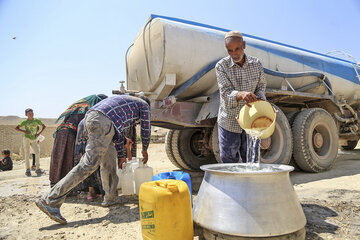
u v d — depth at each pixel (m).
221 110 2.69
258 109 2.11
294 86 5.42
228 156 2.69
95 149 2.62
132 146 3.94
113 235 2.21
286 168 2.04
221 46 4.30
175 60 3.89
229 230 1.69
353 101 6.92
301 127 4.73
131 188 3.63
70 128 3.87
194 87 4.28
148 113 2.98
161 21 3.99
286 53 5.30
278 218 1.68
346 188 3.47
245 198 1.72
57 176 3.80
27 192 4.19
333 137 5.19
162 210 1.75
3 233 2.34
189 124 4.26
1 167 8.33
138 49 4.78
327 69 6.05
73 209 3.08
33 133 6.47
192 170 5.98
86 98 4.08
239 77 2.54
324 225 2.26
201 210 1.90
